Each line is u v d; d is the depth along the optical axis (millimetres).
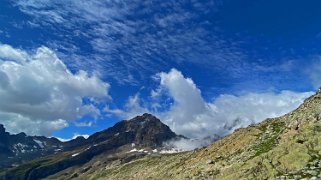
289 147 87938
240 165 97188
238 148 130750
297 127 106188
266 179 78938
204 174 114938
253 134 134625
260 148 110562
